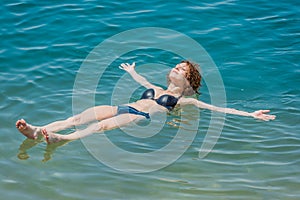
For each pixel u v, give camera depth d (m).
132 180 15.20
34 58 21.70
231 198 14.56
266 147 17.06
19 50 22.22
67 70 20.98
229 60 22.36
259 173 15.76
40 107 18.55
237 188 15.02
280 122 18.50
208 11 26.03
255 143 17.27
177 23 24.81
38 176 15.21
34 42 22.91
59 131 17.39
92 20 24.80
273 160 16.41
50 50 22.33
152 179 15.28
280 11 26.38
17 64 21.20
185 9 26.09
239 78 21.19
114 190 14.73
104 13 25.47
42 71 20.81
